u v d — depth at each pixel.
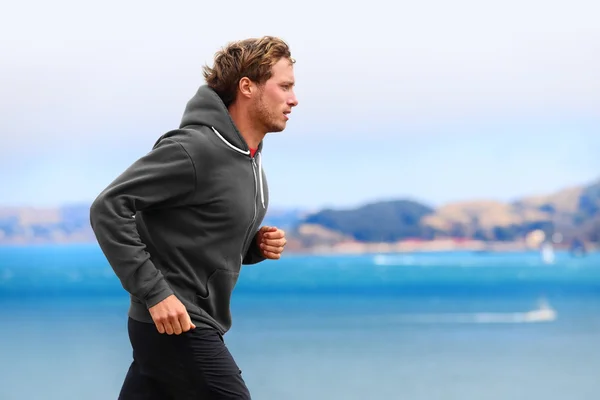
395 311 79.94
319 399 21.23
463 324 61.53
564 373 29.08
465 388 24.44
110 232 4.56
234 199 4.86
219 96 5.07
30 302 98.06
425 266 133.62
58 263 131.00
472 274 136.50
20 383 23.33
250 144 5.09
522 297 106.81
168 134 4.86
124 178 4.64
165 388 4.99
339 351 39.34
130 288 4.59
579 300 97.94
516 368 30.95
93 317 67.19
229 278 4.95
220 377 4.83
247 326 60.56
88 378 24.61
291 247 153.88
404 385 25.02
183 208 4.82
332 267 125.81
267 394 22.42
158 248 4.82
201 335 4.81
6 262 129.50
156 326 4.68
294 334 51.81
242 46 5.04
